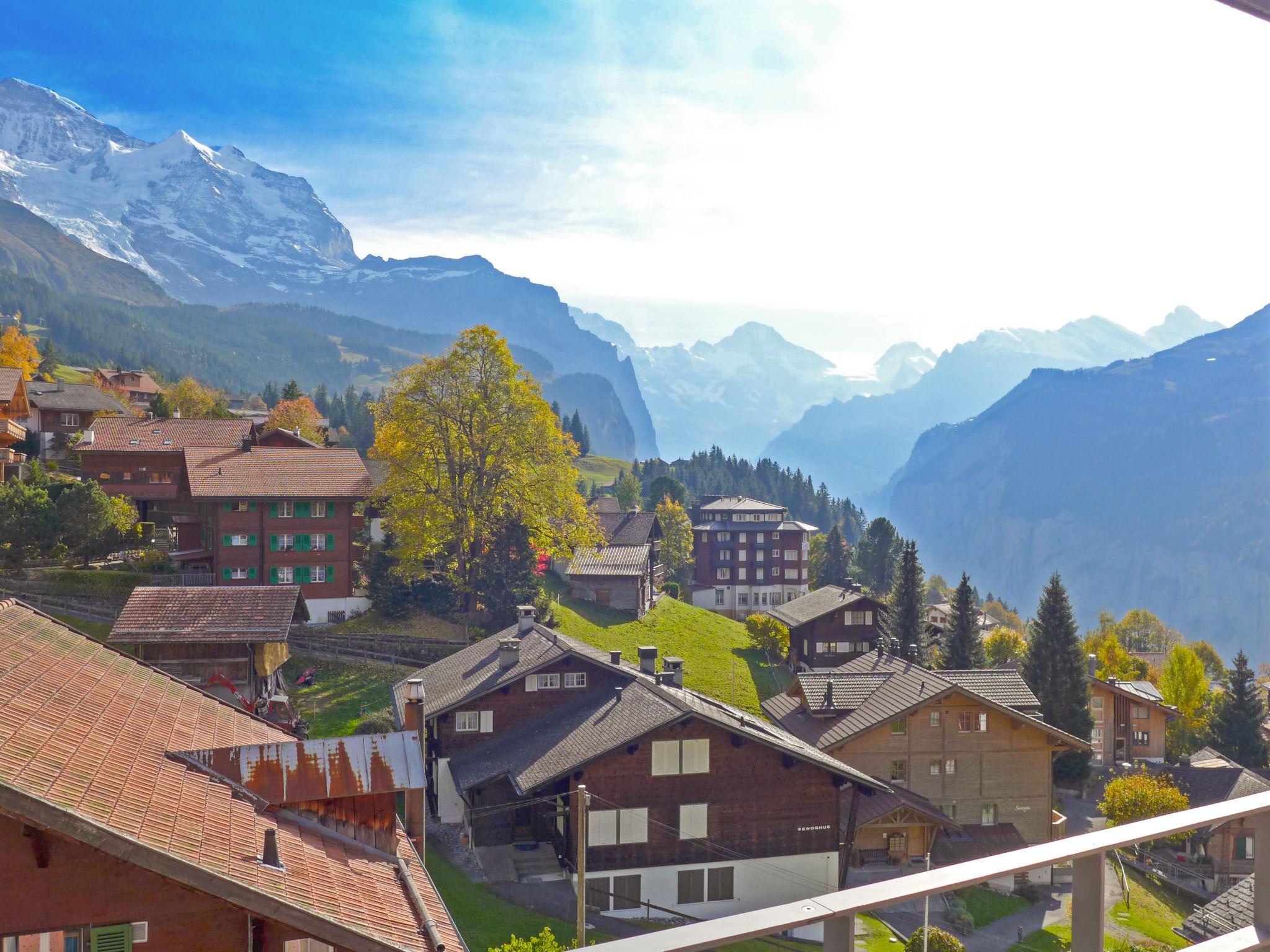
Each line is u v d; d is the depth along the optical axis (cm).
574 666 4428
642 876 3591
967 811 4916
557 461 6619
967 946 3756
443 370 6291
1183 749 8362
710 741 3669
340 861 1599
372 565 6519
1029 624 7625
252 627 4353
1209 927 3084
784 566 12950
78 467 9356
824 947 364
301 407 12119
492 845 3978
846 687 5347
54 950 1249
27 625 1866
